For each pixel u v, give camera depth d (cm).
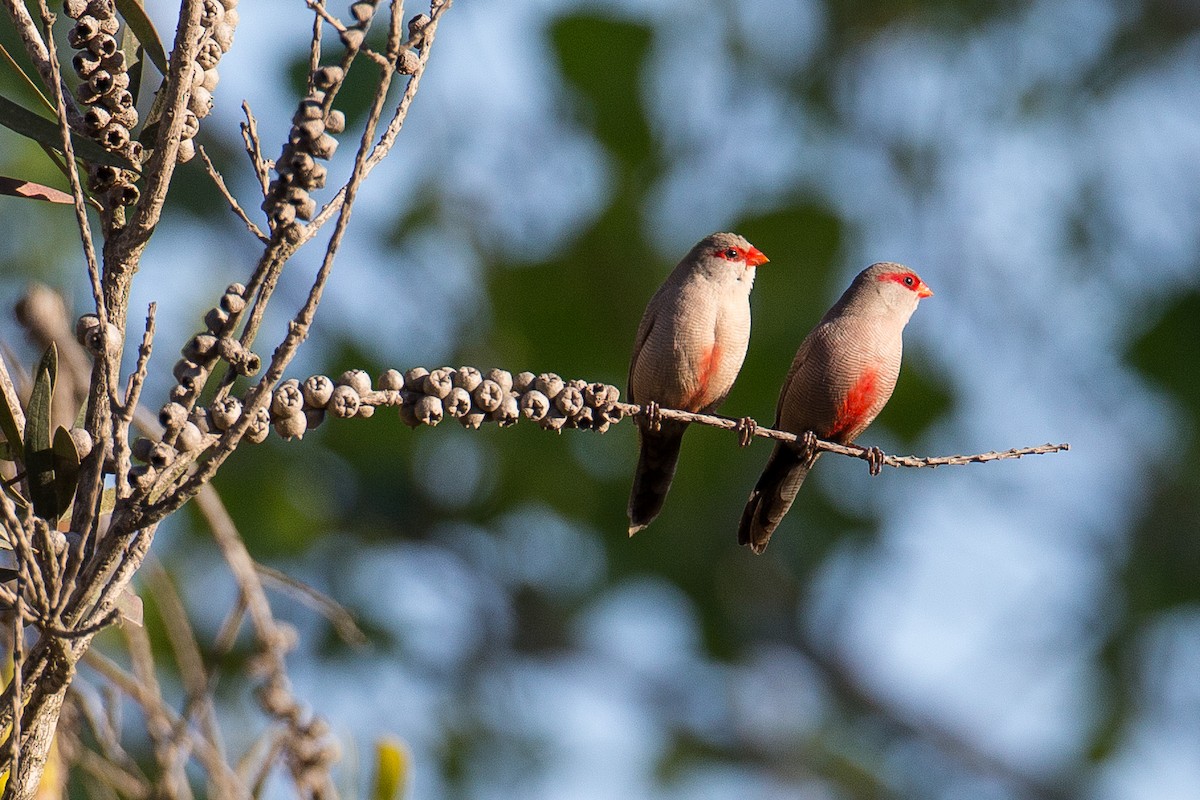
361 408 452
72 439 403
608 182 1417
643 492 798
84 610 388
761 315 1380
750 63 1488
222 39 438
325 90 401
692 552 1441
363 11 393
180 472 402
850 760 1588
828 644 1572
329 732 565
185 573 1301
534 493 1469
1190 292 1559
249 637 1245
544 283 1401
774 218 1390
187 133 432
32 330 574
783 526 1485
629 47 1361
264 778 554
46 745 396
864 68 1553
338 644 1375
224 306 404
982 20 1555
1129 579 1541
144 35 435
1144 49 1565
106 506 429
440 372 473
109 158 427
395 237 1419
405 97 413
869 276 858
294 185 395
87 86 422
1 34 529
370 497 1461
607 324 1409
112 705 571
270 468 1396
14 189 447
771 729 1561
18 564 389
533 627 1488
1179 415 1569
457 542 1485
